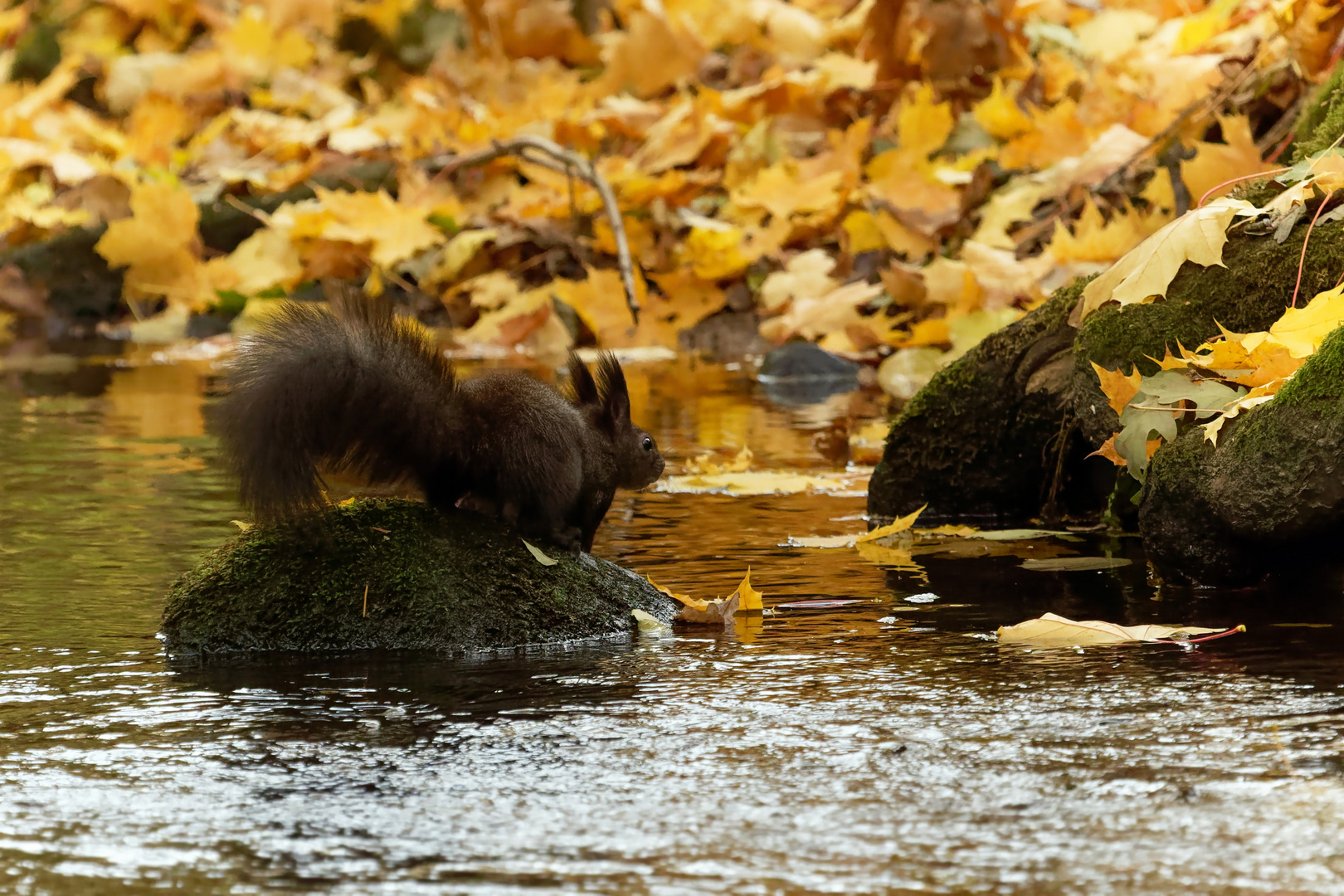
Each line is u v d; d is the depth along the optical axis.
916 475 11.64
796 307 19.83
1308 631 7.70
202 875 4.97
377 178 25.42
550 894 4.76
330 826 5.36
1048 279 17.50
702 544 10.59
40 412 17.16
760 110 24.84
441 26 34.59
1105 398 9.92
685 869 4.93
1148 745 5.96
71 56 34.72
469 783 5.77
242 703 6.96
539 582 8.31
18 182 27.39
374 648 8.02
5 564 9.99
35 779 5.92
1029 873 4.83
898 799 5.49
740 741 6.21
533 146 22.08
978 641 7.82
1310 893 4.63
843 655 7.61
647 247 22.75
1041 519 11.41
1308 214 9.90
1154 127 20.25
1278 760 5.72
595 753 6.09
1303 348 8.79
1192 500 8.80
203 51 34.75
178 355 22.09
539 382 8.97
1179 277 10.01
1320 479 8.14
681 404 17.30
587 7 32.91
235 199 25.11
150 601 9.03
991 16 23.33
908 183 21.23
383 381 8.28
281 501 7.90
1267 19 20.33
